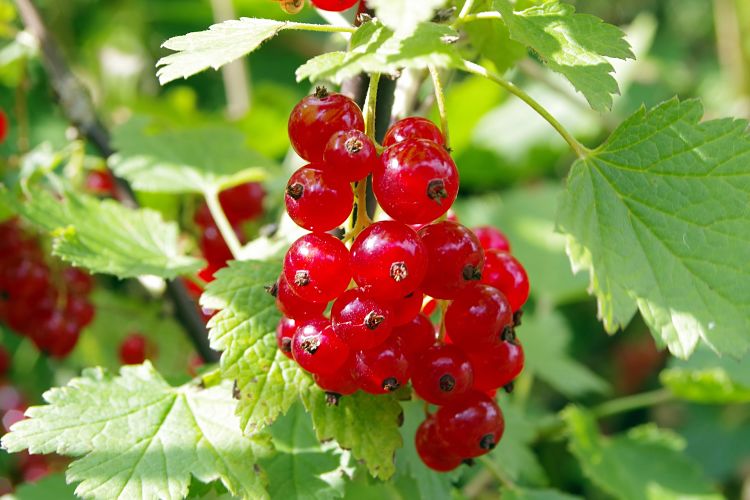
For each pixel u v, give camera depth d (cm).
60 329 32
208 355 31
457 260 24
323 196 23
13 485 38
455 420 25
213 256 32
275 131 49
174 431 25
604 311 24
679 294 24
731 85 56
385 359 24
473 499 35
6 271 32
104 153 33
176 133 33
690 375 34
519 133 54
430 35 23
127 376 26
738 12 53
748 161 24
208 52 23
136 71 58
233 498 26
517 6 26
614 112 59
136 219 30
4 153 50
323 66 22
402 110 27
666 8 79
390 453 25
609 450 34
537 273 45
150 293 34
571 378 39
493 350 24
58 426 25
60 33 56
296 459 26
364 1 24
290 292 24
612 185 25
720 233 24
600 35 24
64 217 28
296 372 25
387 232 23
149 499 24
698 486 34
